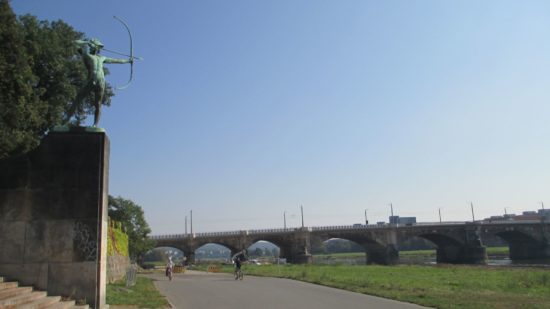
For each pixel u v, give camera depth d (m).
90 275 18.50
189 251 116.81
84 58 20.50
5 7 26.12
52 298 17.11
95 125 19.92
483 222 140.25
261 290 30.69
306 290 30.14
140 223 94.31
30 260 18.33
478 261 134.38
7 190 18.69
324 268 67.88
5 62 25.97
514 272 53.19
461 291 27.56
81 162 19.19
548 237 145.75
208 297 26.22
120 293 26.44
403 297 23.89
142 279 44.41
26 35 32.94
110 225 44.22
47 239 18.53
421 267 74.12
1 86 26.42
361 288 29.86
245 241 123.88
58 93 36.72
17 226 18.47
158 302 22.66
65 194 18.88
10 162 18.91
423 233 134.75
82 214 18.83
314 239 129.00
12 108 27.34
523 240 151.25
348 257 191.62
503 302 21.03
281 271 58.69
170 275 44.84
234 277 49.72
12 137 27.25
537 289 30.00
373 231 131.75
